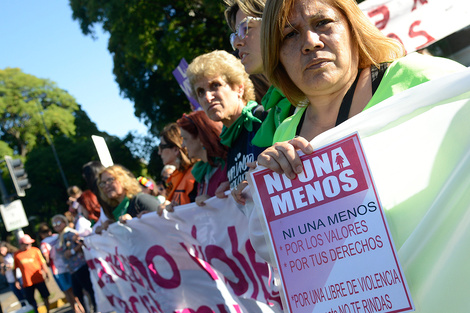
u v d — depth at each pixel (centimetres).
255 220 175
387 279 128
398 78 141
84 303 739
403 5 387
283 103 204
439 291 127
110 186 434
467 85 125
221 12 1477
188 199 396
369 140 135
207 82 282
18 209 1458
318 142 139
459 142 128
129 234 379
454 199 126
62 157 4722
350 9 147
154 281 361
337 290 134
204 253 309
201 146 333
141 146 3991
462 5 381
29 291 1109
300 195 139
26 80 5547
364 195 131
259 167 145
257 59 238
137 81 2120
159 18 1769
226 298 310
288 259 141
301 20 145
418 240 129
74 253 729
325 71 145
